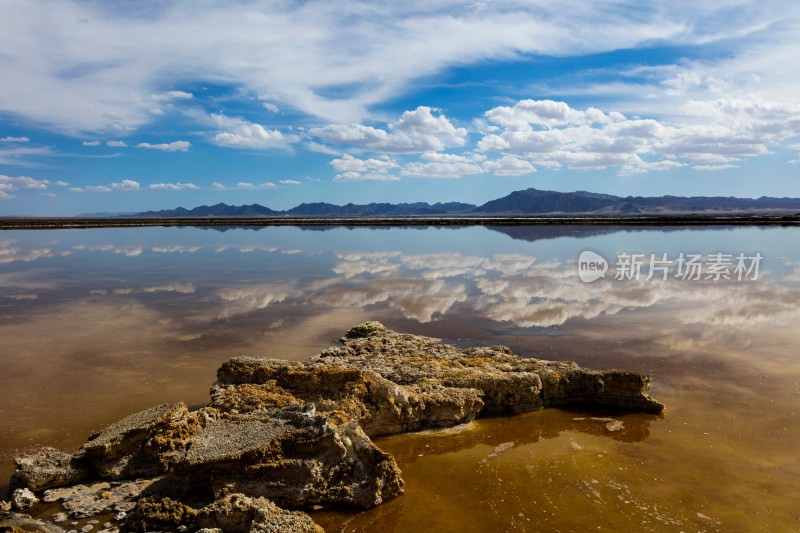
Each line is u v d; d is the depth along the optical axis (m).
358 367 17.16
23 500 10.88
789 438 13.66
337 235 93.38
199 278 40.94
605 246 62.16
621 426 14.79
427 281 38.12
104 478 11.92
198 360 19.89
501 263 47.72
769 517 10.56
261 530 9.57
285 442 11.60
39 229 117.19
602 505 10.99
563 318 26.11
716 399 16.12
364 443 11.77
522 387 15.80
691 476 12.06
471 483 11.90
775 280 36.69
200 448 11.46
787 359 19.41
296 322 25.92
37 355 20.67
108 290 35.78
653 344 21.50
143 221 154.25
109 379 17.91
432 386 15.62
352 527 10.41
